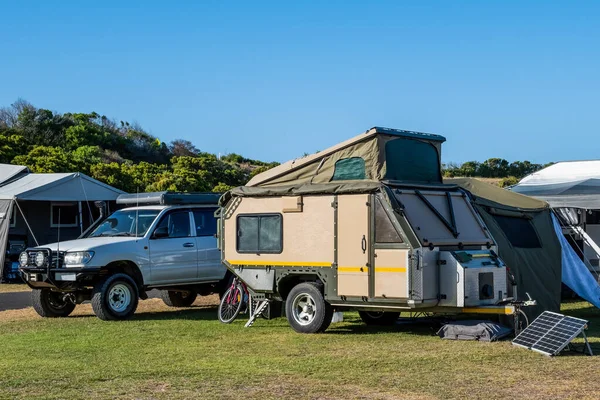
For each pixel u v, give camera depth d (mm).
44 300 13180
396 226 9938
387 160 10789
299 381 7414
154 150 46250
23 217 20344
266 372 7871
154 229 13570
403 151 11055
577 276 13070
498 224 11727
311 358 8711
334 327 11625
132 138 46344
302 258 10914
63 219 22891
